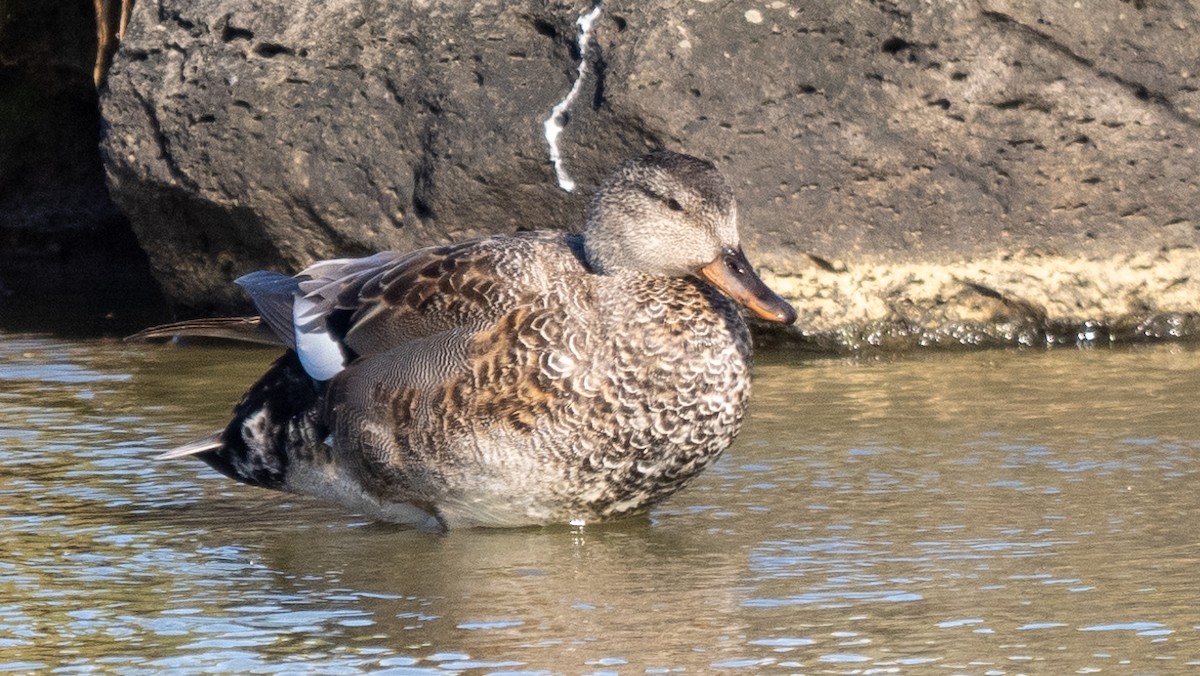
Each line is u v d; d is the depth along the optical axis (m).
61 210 19.89
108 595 8.44
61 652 7.59
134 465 11.16
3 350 15.25
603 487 9.35
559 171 14.37
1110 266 14.91
